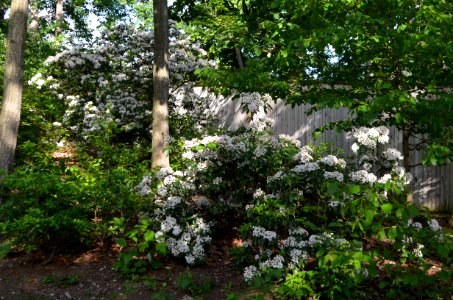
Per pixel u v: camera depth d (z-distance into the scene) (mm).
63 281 3920
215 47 8688
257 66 4895
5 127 5602
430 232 3014
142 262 4180
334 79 5148
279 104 8242
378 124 4945
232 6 8297
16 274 4059
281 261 3902
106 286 3873
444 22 3818
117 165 6539
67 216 4188
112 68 9000
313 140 7945
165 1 6828
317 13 4207
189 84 8859
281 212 4047
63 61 8883
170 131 8125
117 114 8625
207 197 4863
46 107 8695
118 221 4512
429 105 4039
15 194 4594
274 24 4660
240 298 3588
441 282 3678
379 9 4336
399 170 4691
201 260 4297
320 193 4195
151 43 8688
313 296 3545
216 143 4652
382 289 3723
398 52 4176
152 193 4742
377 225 2732
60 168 5746
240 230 4191
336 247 3428
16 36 5727
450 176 7234
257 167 4633
